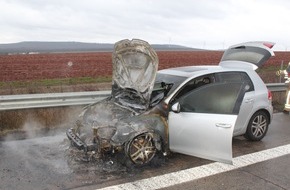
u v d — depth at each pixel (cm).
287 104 944
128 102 621
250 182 508
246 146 680
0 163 560
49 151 623
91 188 476
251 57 822
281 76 1395
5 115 750
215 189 482
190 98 569
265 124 724
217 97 546
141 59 579
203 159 602
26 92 970
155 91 631
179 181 507
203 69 671
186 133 561
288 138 742
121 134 559
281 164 584
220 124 530
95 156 570
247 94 682
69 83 1780
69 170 538
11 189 468
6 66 2888
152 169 552
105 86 1184
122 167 555
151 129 564
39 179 502
